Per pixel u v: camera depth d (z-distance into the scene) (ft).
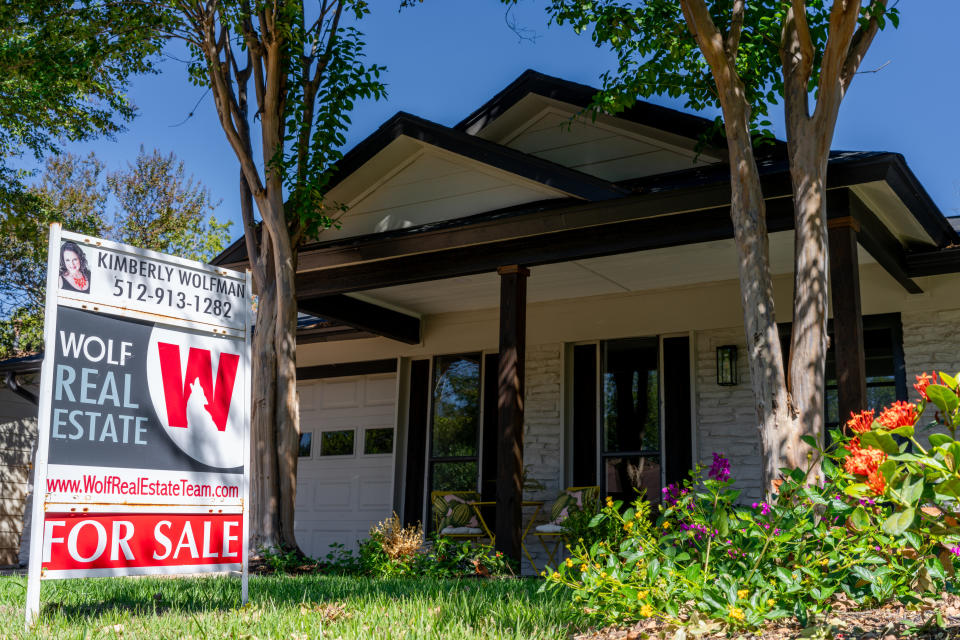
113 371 15.30
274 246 31.86
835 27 19.88
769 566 12.71
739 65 24.73
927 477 9.89
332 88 31.73
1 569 43.14
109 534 14.82
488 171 30.27
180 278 16.53
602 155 32.37
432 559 28.63
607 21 25.04
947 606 11.68
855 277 23.44
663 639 11.53
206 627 13.43
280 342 31.55
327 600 17.88
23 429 50.42
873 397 31.30
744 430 33.14
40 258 58.13
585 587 13.30
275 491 30.81
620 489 35.09
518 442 28.04
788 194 24.84
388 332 38.91
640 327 35.76
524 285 29.40
